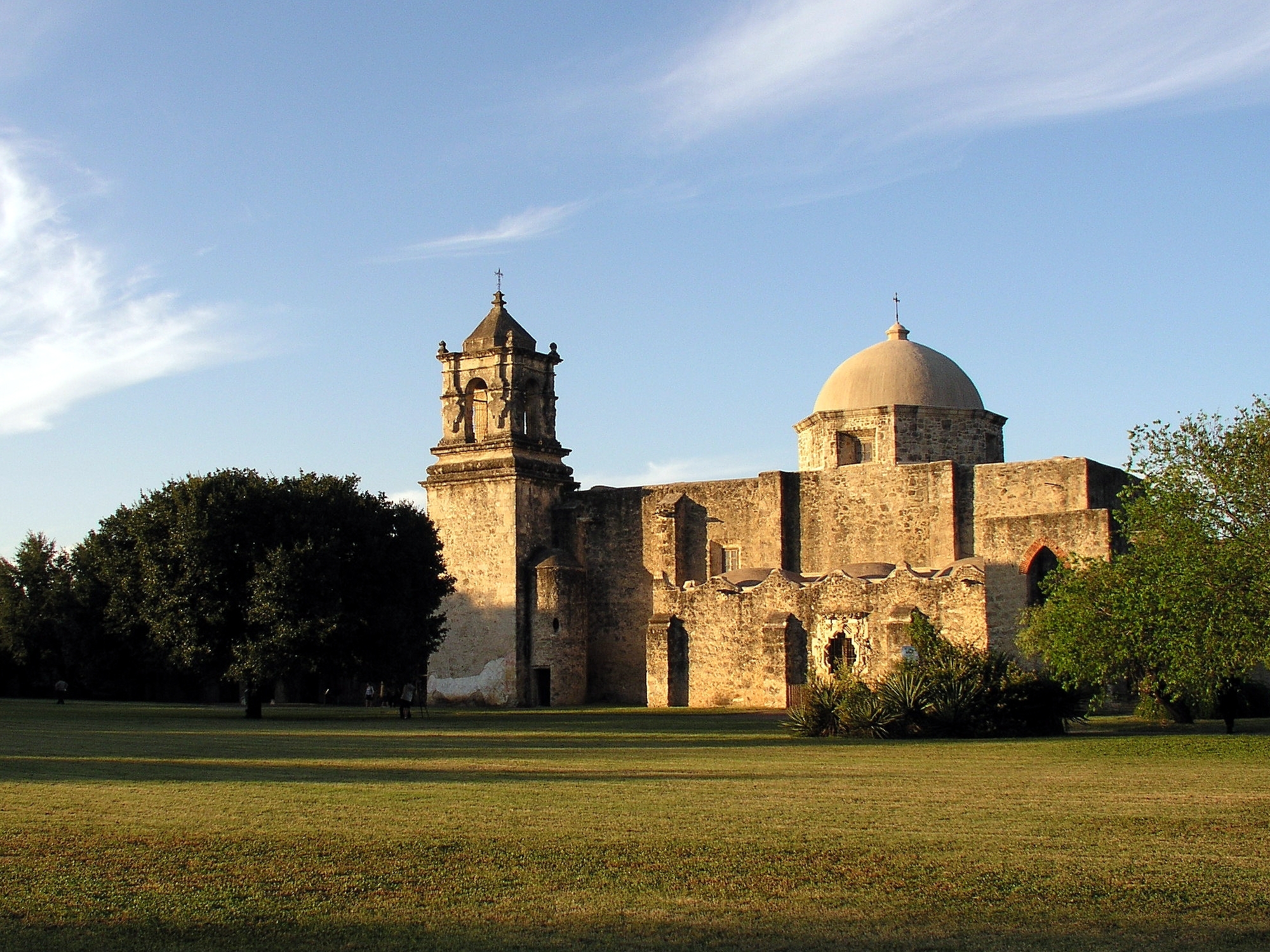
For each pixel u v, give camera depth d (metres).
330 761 25.94
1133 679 36.56
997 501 59.81
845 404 65.19
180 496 49.16
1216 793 20.41
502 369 67.94
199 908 12.58
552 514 69.00
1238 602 30.25
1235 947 11.49
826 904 12.73
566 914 12.38
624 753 28.84
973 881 13.65
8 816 17.28
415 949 11.34
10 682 81.56
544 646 65.62
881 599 56.03
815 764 25.67
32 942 11.54
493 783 21.52
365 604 49.53
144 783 21.06
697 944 11.48
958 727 34.38
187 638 48.16
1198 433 32.22
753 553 65.00
